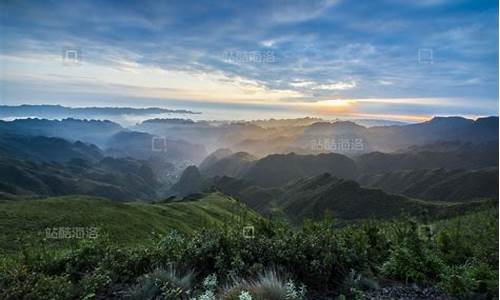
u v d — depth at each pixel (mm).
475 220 9125
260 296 3877
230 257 4930
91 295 4004
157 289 4234
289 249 5004
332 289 4688
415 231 5867
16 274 4168
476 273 4742
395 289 4680
